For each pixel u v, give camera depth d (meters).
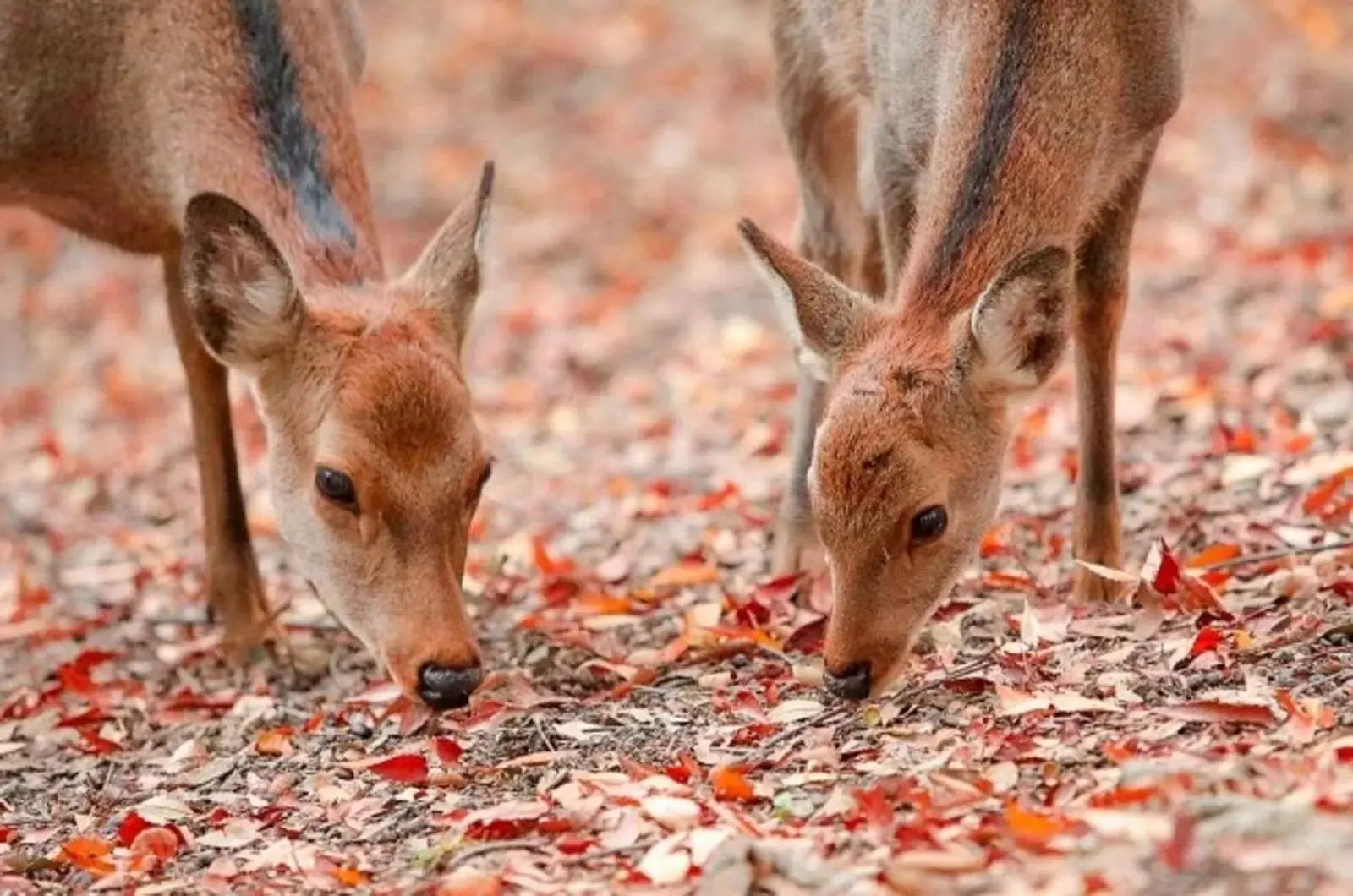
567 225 23.78
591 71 28.03
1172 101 11.69
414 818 9.84
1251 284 17.91
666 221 23.69
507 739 10.77
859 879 8.02
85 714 11.98
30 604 14.62
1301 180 20.91
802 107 13.96
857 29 12.92
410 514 10.69
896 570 10.35
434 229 23.89
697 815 9.11
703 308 20.89
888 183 12.38
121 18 12.48
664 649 11.96
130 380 20.53
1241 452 13.75
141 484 17.70
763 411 17.42
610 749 10.43
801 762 9.74
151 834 9.79
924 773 9.14
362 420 10.67
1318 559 11.49
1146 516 12.96
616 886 8.57
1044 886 7.62
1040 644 10.87
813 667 11.11
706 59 28.00
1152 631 10.78
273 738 11.22
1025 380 10.48
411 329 10.98
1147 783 8.28
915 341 10.59
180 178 12.36
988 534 12.57
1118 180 11.63
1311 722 9.00
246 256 10.88
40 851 10.15
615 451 17.27
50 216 13.39
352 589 10.88
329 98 12.30
